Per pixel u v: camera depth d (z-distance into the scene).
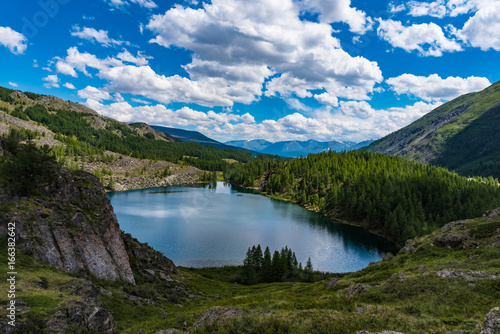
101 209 51.69
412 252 56.66
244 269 80.88
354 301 27.89
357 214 164.50
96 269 41.47
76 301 25.31
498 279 25.69
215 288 63.56
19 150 51.12
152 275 54.25
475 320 18.84
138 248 59.50
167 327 26.72
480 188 180.50
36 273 30.44
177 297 47.41
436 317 20.80
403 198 154.62
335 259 104.00
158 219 149.50
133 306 36.44
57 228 40.16
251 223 151.38
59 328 21.39
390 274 44.25
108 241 48.16
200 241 115.94
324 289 48.06
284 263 81.25
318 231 142.25
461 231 54.72
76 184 52.12
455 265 37.44
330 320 20.16
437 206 153.75
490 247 43.34
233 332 20.03
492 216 58.81
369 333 17.36
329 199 194.12
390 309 22.94
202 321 25.53
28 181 43.16
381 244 125.19
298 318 21.22
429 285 29.09
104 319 25.91
